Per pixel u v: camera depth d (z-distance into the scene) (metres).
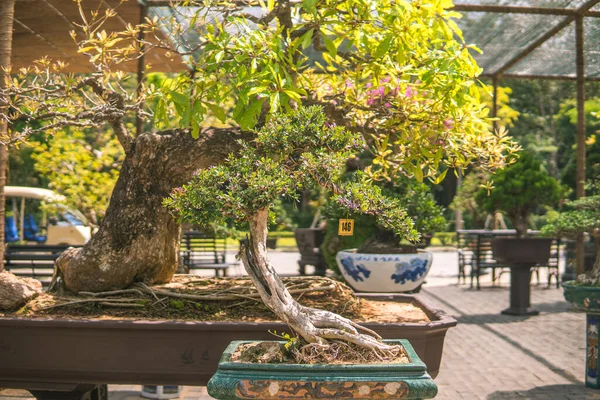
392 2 3.55
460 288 10.84
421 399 2.34
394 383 2.32
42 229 16.97
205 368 3.29
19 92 3.67
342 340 2.71
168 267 4.24
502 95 17.95
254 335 3.27
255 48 3.45
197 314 3.77
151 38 6.59
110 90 3.95
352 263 6.50
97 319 3.47
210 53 3.47
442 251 19.58
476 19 7.08
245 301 3.83
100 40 3.55
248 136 3.99
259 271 2.77
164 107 3.63
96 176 9.40
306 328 2.69
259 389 2.34
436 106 3.88
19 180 18.72
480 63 8.89
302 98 4.24
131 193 4.07
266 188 2.51
